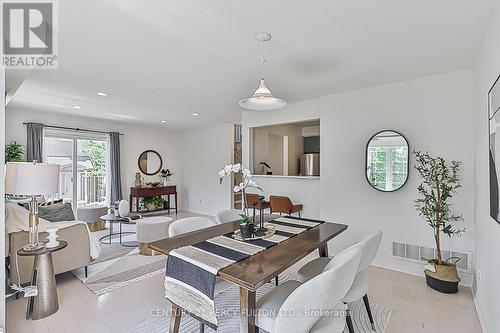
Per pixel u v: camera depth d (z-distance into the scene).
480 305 2.23
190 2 1.66
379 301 2.48
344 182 3.62
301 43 2.22
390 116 3.26
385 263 3.29
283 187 4.71
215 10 1.75
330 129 3.76
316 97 3.93
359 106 3.50
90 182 5.93
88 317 2.20
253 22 1.90
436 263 2.75
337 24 1.92
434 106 2.96
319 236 2.16
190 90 3.59
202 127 7.09
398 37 2.11
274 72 2.89
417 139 3.07
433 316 2.23
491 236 1.89
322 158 3.85
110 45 2.26
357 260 1.41
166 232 3.85
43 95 3.86
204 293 1.49
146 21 1.88
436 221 2.75
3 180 1.72
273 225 2.52
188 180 7.50
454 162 2.82
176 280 1.67
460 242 2.82
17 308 2.33
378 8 1.72
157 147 7.16
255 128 5.14
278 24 1.92
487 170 2.04
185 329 2.04
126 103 4.38
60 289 2.69
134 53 2.42
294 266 3.38
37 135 5.00
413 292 2.65
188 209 7.47
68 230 2.83
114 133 6.12
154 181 7.07
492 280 1.85
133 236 4.76
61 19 1.85
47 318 2.18
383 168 3.29
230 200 6.55
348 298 1.70
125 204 4.57
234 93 3.75
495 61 1.75
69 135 5.59
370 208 3.40
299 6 1.71
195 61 2.60
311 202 4.39
